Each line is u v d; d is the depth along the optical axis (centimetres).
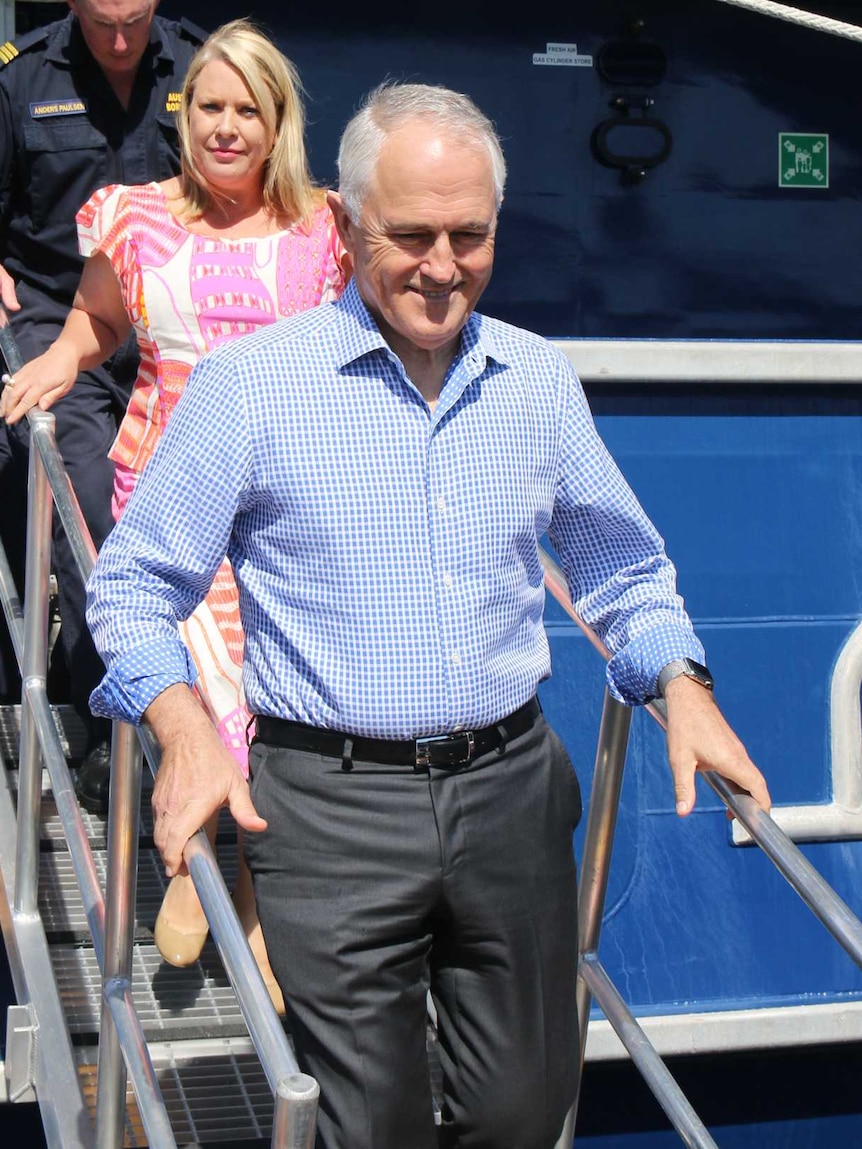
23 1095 265
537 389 196
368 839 183
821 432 380
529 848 192
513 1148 199
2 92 336
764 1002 364
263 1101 263
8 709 372
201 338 263
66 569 328
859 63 441
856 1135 371
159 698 177
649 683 200
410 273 177
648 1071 229
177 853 164
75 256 347
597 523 205
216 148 258
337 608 183
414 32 414
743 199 441
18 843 283
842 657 378
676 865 364
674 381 367
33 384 269
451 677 183
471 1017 195
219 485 182
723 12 430
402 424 184
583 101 427
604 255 435
